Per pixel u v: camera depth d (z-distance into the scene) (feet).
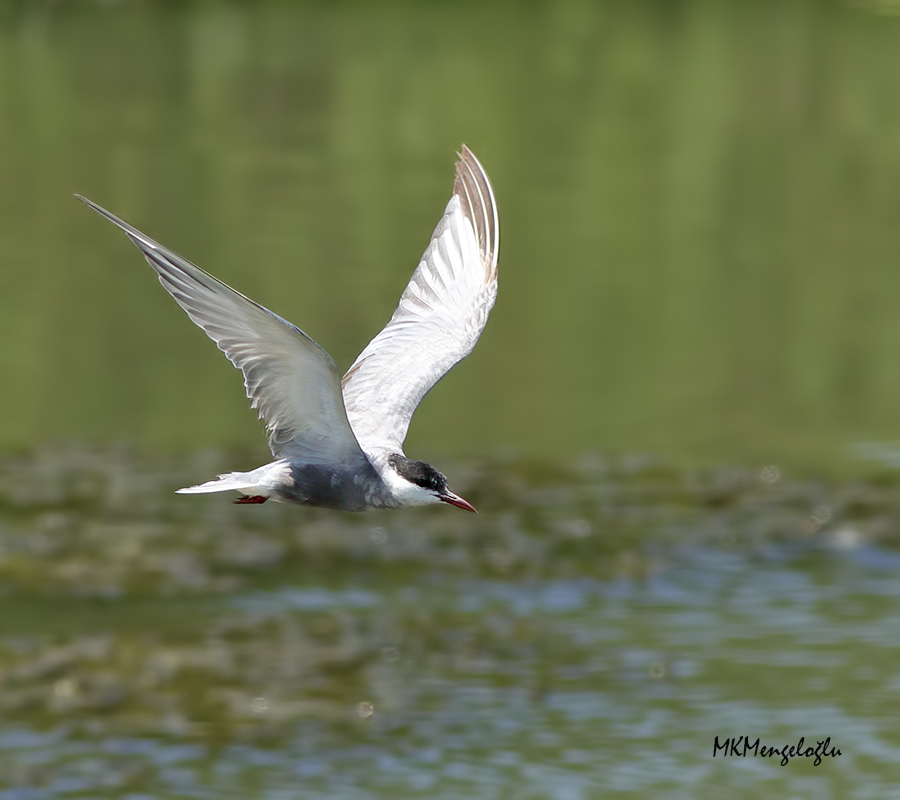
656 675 45.83
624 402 71.82
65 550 53.72
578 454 65.41
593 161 110.52
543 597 51.06
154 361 76.59
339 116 119.34
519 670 46.06
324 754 41.50
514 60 134.62
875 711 43.91
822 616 49.67
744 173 109.70
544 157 111.45
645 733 42.75
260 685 44.88
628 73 131.44
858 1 154.10
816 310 84.58
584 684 45.29
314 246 91.09
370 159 109.91
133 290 86.38
